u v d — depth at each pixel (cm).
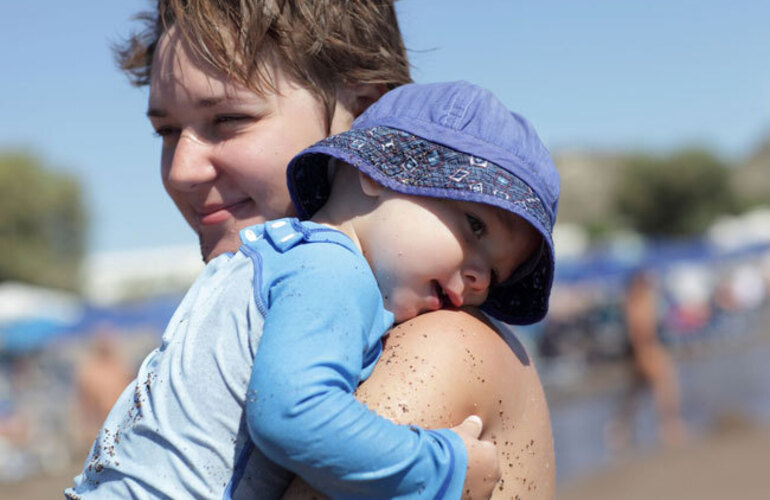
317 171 185
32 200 4297
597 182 6488
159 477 154
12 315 2086
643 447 1136
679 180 6000
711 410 1395
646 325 1229
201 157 186
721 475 938
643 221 6156
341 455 140
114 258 4219
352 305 154
